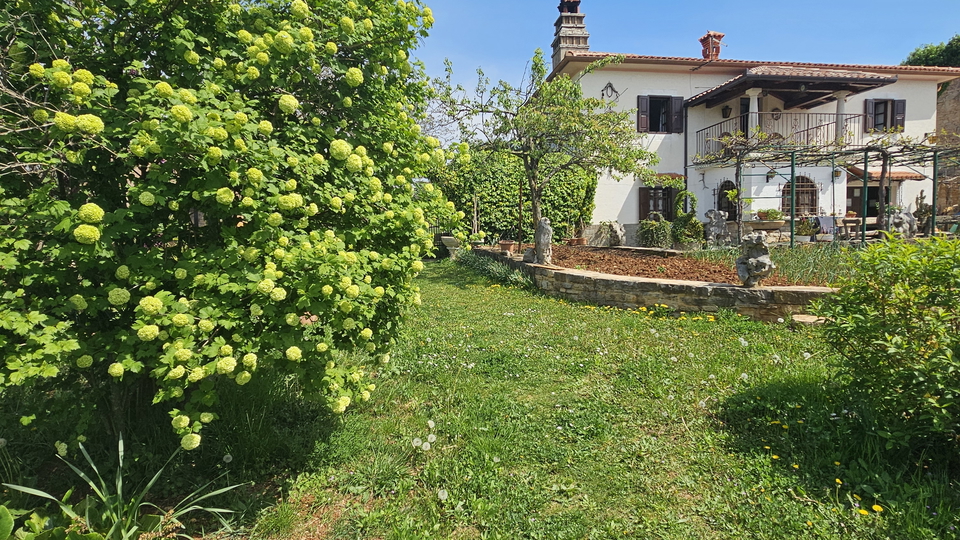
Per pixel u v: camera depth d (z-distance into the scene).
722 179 15.50
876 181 16.83
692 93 16.20
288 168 2.47
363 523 2.41
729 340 5.05
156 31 2.51
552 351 4.93
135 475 2.59
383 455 3.00
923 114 16.98
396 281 2.84
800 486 2.57
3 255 1.87
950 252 2.63
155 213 2.39
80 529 2.05
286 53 2.38
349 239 2.66
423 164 3.21
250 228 2.39
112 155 2.31
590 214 15.84
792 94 15.67
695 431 3.23
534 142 10.32
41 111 2.05
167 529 2.32
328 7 2.73
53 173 2.34
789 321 5.45
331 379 2.52
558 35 17.72
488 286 9.39
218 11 2.55
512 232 15.14
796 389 3.50
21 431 2.84
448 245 14.30
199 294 2.14
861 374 2.91
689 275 8.07
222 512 2.47
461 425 3.34
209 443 2.89
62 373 2.57
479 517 2.45
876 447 2.70
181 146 1.98
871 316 2.81
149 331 1.90
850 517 2.33
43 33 2.32
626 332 5.51
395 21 2.79
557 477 2.79
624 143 10.59
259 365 2.41
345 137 2.86
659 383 3.99
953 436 2.59
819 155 10.94
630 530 2.36
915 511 2.27
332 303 2.27
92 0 2.34
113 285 2.12
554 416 3.51
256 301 2.22
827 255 7.79
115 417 2.57
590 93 15.75
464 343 5.24
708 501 2.53
